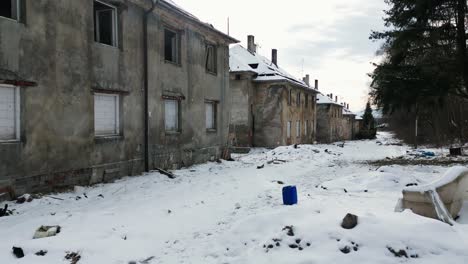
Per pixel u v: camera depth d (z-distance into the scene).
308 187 10.70
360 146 37.38
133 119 12.21
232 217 7.04
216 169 15.21
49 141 8.88
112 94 11.34
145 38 12.77
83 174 10.00
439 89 16.36
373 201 7.55
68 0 9.45
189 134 15.91
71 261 4.85
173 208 7.79
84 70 10.00
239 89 29.39
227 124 19.78
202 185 10.90
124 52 11.73
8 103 8.03
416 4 16.05
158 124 13.54
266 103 30.67
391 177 10.16
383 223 4.93
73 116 9.62
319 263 4.32
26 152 8.27
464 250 4.38
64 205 7.78
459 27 16.11
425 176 11.62
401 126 44.06
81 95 9.91
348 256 4.41
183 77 15.38
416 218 5.08
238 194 9.47
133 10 12.22
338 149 30.45
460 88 17.34
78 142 9.80
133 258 5.05
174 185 10.80
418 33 16.53
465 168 6.31
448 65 15.77
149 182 11.00
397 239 4.58
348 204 7.15
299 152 21.94
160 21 13.70
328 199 7.97
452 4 15.93
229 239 5.49
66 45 9.38
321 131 49.56
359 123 78.06
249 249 5.03
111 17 11.62
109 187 10.02
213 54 18.75
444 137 29.88
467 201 6.31
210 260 4.92
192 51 16.14
